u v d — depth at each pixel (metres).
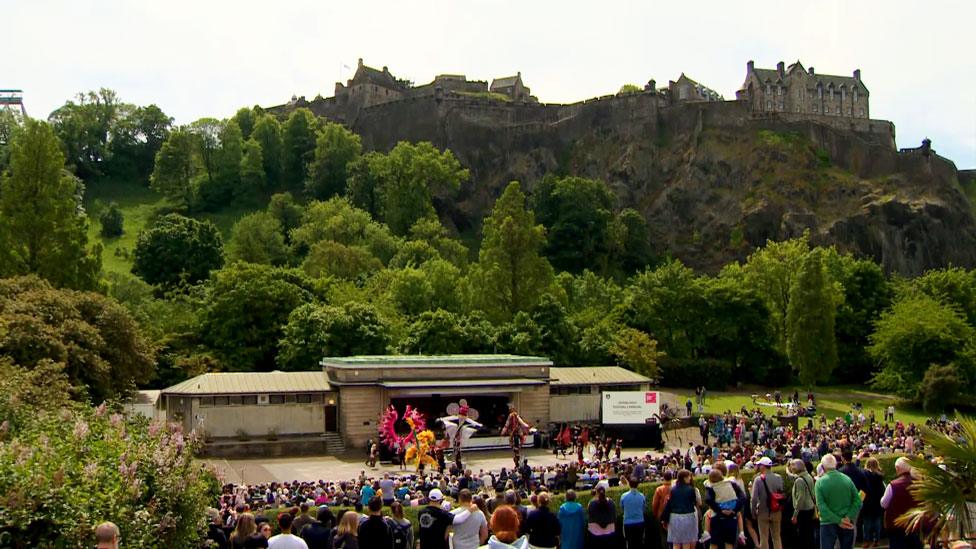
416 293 110.88
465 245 199.62
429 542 19.88
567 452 65.81
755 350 115.69
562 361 93.25
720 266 178.75
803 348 105.69
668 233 189.75
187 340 91.69
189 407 64.94
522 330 94.12
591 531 21.62
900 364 101.06
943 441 19.45
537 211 185.75
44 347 56.03
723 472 22.53
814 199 180.62
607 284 137.12
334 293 105.31
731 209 185.00
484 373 72.12
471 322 95.12
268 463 60.91
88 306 64.94
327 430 68.69
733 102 199.38
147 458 19.38
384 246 158.62
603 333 101.19
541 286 105.38
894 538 20.61
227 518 27.20
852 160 189.00
